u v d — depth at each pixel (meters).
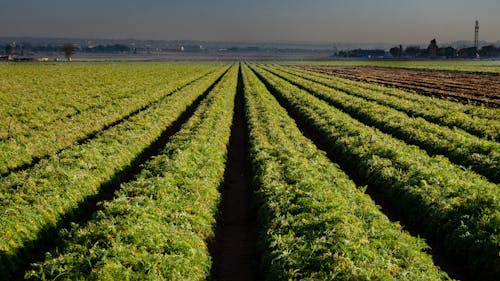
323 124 34.44
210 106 42.53
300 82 73.00
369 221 15.82
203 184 20.05
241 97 59.22
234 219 18.73
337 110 40.62
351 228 14.41
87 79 77.19
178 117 41.50
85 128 32.84
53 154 24.23
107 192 21.58
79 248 13.28
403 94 53.44
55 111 41.22
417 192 18.55
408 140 29.52
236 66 166.62
